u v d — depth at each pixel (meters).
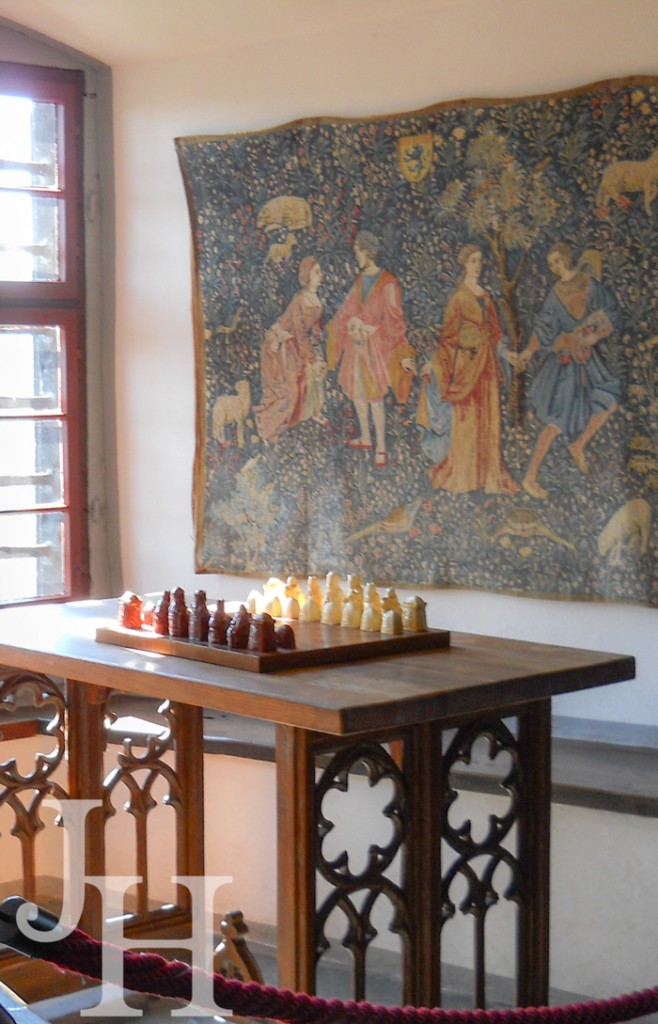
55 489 5.34
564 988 3.92
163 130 5.16
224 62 5.00
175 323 5.21
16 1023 1.60
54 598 5.32
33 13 4.91
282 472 4.93
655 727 4.30
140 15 4.79
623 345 4.20
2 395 5.19
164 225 5.20
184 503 5.24
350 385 4.77
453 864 3.16
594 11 4.21
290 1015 2.04
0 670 3.83
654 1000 2.26
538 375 4.37
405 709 2.81
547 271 4.33
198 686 3.04
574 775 3.92
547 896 3.34
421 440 4.62
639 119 4.12
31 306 5.19
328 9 4.60
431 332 4.58
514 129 4.35
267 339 4.93
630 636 4.29
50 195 5.25
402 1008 2.09
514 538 4.45
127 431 5.36
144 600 4.30
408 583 4.67
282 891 2.88
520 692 3.06
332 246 4.77
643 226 4.15
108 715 4.01
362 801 4.23
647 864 3.78
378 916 4.26
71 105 5.25
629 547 4.21
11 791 3.87
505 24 4.38
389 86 4.65
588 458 4.29
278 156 4.84
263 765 4.42
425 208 4.55
